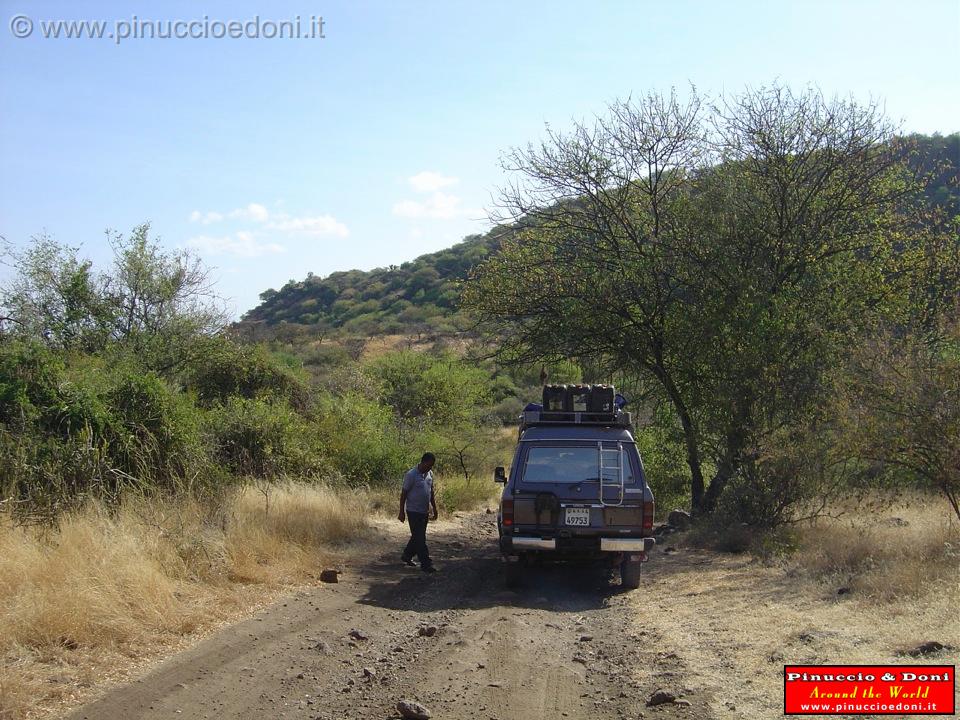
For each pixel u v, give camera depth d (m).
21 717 4.73
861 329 12.38
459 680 5.74
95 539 7.60
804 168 14.10
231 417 15.73
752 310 12.79
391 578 9.95
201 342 18.41
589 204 14.83
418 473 10.76
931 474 9.65
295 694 5.42
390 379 30.27
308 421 19.34
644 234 14.77
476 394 30.72
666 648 6.46
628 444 9.52
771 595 8.00
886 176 14.26
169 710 5.00
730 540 11.34
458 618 7.81
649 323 14.33
